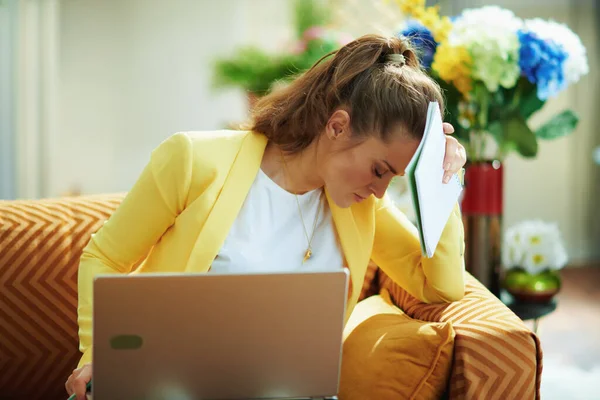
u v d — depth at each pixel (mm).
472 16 1998
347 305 1502
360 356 1473
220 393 1140
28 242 1750
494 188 2018
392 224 1604
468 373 1352
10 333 1722
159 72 4523
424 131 1226
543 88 1939
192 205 1377
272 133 1457
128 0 4441
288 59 2809
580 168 4688
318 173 1419
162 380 1113
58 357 1745
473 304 1525
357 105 1331
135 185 1411
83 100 4461
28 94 4195
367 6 3971
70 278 1748
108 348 1077
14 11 4105
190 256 1354
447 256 1550
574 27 4508
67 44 4402
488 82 1904
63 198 1894
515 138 2047
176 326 1090
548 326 3543
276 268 1423
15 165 4223
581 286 4262
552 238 2080
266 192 1444
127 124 4539
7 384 1734
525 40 1936
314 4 3180
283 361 1145
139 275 1057
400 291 1770
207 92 4555
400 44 1427
